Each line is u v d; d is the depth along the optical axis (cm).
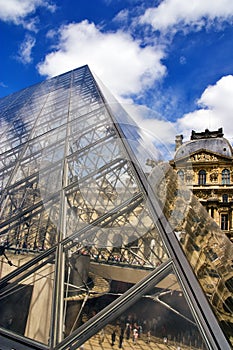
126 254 740
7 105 2747
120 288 654
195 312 534
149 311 548
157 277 619
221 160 6175
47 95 2770
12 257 836
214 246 868
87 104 2081
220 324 514
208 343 479
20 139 1700
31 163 1341
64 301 607
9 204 1086
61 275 675
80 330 522
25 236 899
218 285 660
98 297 624
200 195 6062
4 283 686
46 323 567
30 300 644
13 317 603
